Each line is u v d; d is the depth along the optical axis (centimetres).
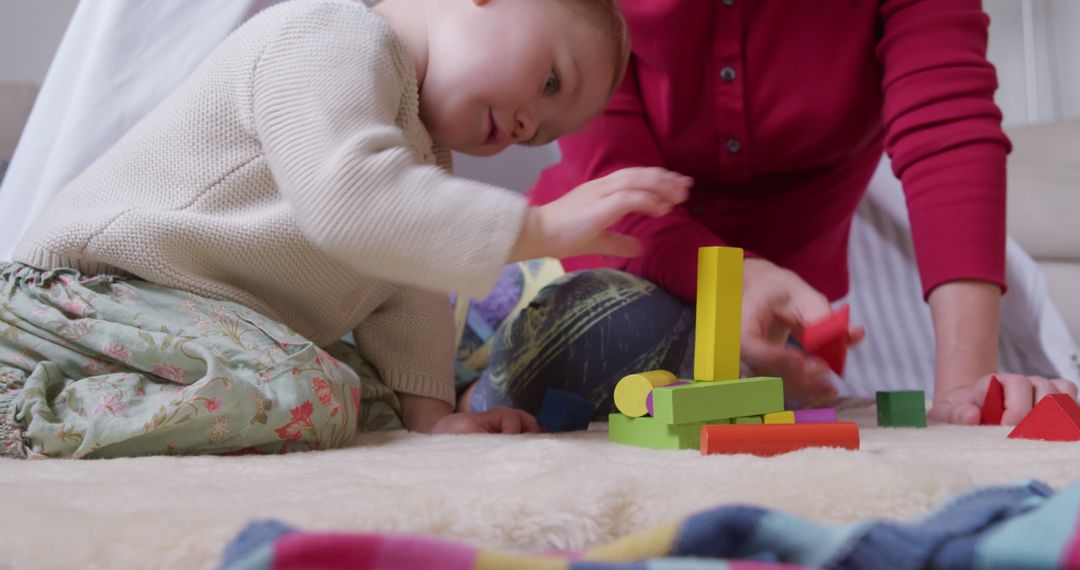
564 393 97
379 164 79
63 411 79
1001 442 76
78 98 114
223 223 91
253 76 90
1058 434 79
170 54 117
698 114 130
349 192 78
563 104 102
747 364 100
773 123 128
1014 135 229
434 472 61
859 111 129
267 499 49
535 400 111
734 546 34
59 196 98
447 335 111
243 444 79
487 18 97
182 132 94
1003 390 99
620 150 133
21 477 59
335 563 30
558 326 110
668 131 132
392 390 106
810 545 33
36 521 42
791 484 49
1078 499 31
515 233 77
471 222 77
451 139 102
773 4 123
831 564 32
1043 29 262
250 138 93
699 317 82
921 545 31
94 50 116
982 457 63
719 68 126
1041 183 208
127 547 40
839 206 141
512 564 30
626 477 50
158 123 97
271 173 93
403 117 95
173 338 82
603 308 110
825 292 152
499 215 77
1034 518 32
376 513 44
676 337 111
